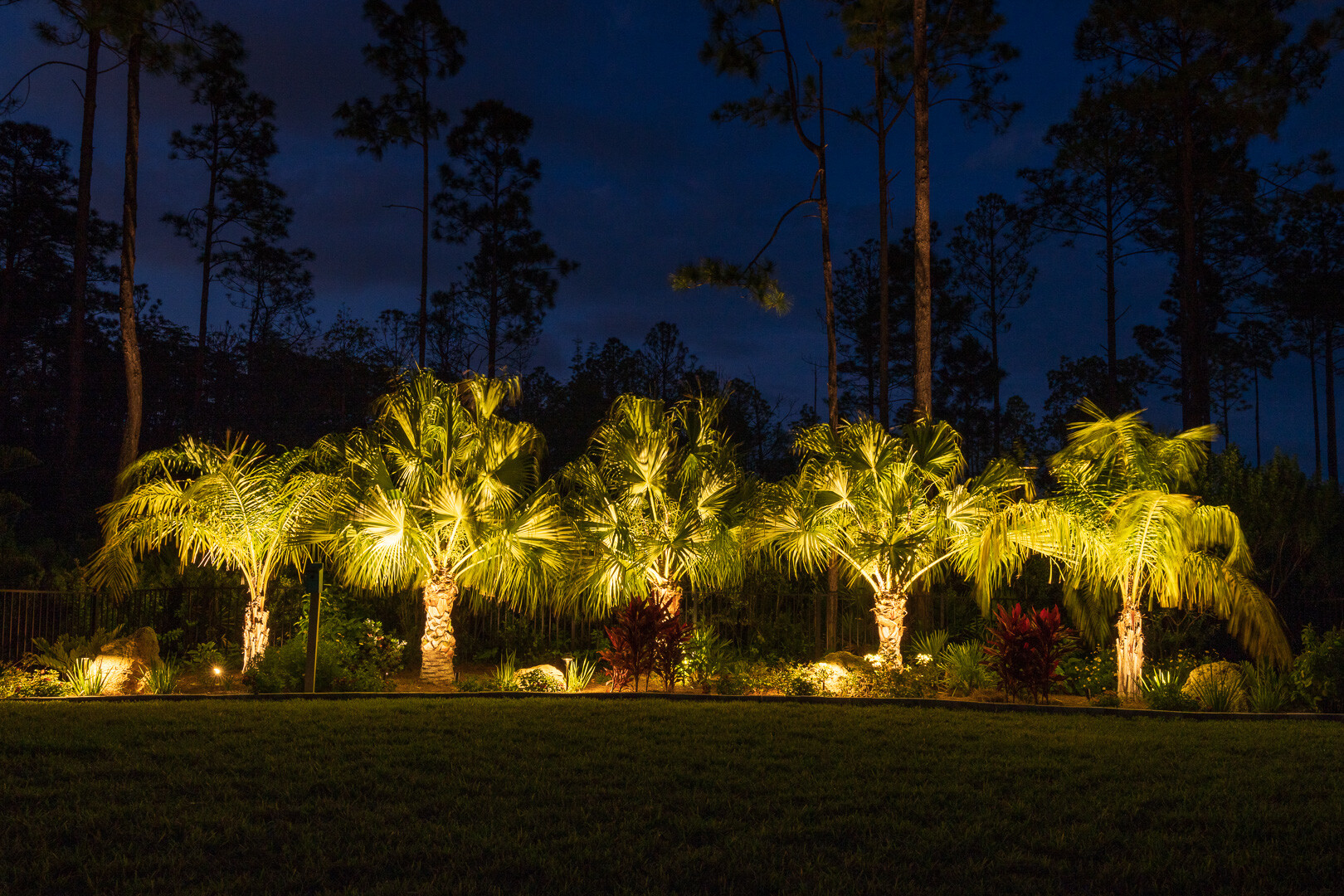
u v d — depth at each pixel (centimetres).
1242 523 1426
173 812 554
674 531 1283
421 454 1271
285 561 1342
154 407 4659
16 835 512
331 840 508
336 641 1262
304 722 849
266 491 1252
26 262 4312
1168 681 1111
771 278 1847
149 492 1238
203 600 1468
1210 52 2289
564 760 702
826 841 521
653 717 908
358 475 1275
